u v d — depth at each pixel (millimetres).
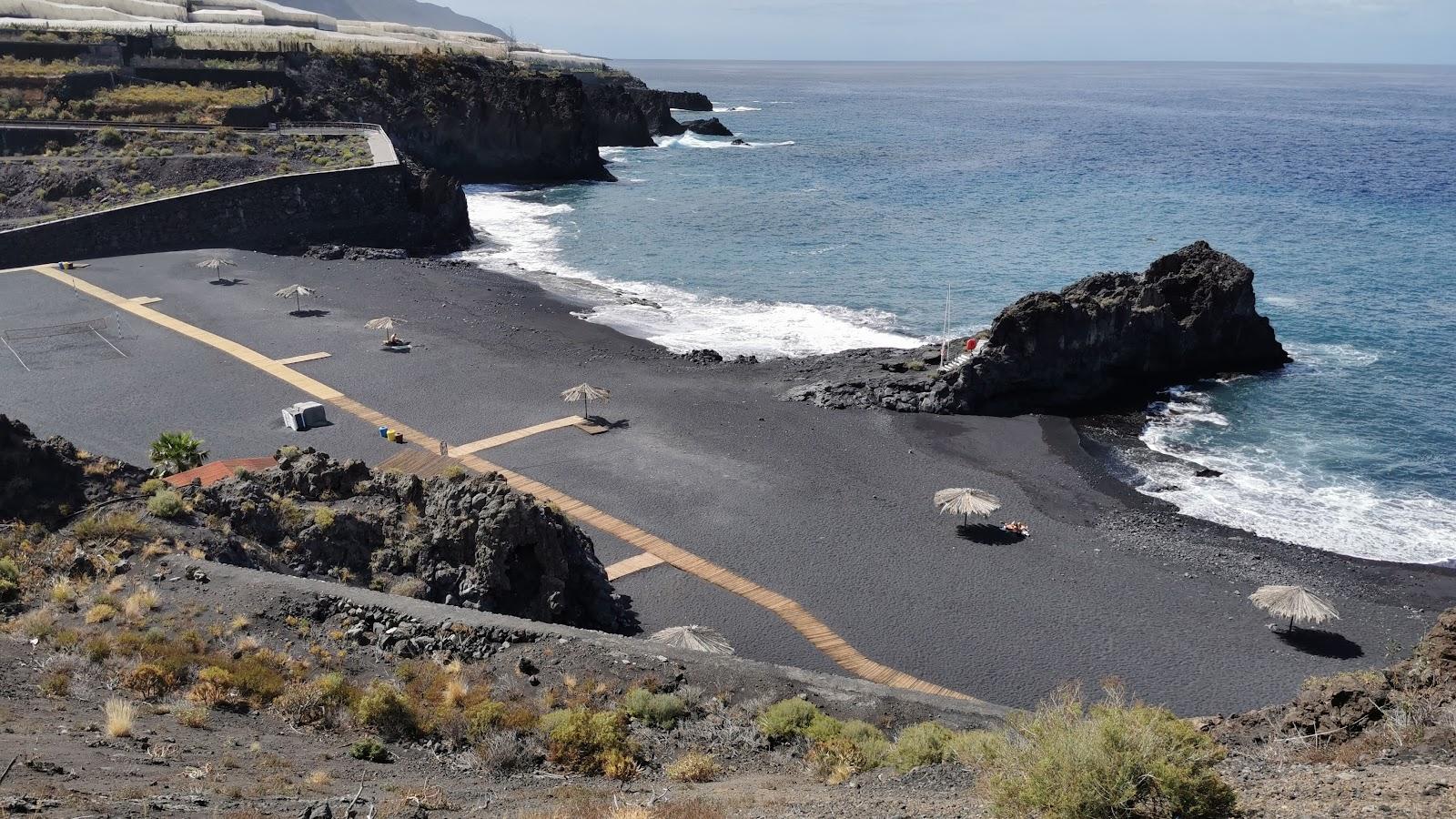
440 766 19844
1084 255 92375
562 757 20734
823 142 183000
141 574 28078
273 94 113812
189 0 175125
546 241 97750
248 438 49188
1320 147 178000
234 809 14961
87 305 68375
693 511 43375
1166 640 34719
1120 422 54812
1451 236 99750
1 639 23234
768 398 56594
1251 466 49375
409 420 52250
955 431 52844
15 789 14172
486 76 133500
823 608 36469
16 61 110875
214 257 80812
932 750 20953
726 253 93000
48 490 32312
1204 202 119625
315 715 21500
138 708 20328
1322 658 33656
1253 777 16531
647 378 59500
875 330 70562
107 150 93875
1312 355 65000
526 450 48938
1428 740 17219
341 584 29609
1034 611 36469
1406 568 39781
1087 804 13773
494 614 28562
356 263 83125
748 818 16062
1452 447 51281
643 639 31266
